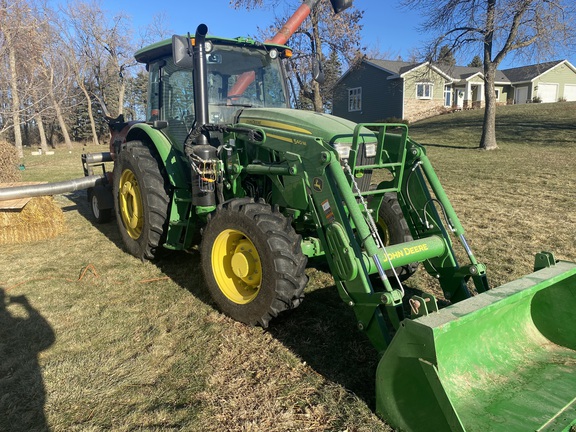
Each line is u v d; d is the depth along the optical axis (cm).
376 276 439
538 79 3600
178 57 387
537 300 318
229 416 265
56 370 312
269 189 411
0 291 453
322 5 1808
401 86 2941
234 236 381
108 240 634
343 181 314
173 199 484
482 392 263
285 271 335
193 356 329
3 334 365
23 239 634
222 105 469
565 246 554
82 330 370
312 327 369
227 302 381
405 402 243
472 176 1074
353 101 3328
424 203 374
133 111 4672
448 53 1587
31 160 2023
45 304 420
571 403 252
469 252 340
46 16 1712
